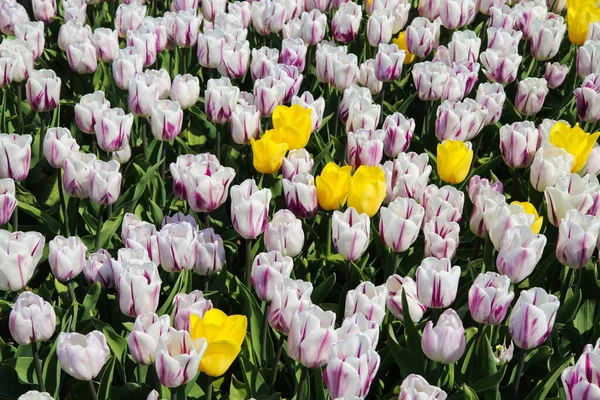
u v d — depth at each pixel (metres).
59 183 2.10
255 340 1.90
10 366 1.85
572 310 1.96
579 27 2.62
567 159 2.08
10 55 2.30
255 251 2.09
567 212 1.91
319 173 2.31
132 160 2.26
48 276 2.07
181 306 1.79
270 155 2.04
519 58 2.42
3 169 1.99
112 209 2.17
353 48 2.78
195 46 2.65
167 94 2.29
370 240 2.11
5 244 1.80
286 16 2.59
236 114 2.13
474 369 1.86
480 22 3.16
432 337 1.73
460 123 2.18
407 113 2.58
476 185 2.07
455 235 1.91
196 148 2.39
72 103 2.46
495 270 2.01
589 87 2.33
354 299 1.78
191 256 1.86
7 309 1.94
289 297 1.74
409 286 1.85
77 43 2.36
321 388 1.81
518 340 1.75
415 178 2.03
